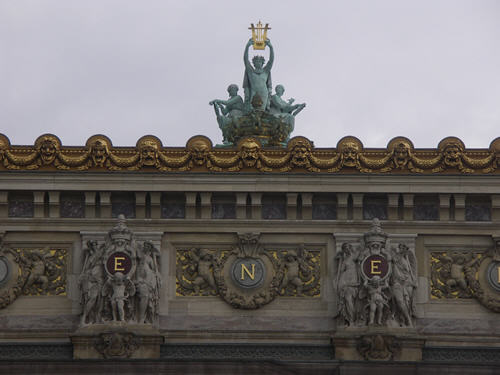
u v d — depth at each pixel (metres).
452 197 82.38
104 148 82.19
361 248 81.56
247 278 81.62
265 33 90.44
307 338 80.94
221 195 82.31
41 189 81.75
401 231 82.25
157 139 82.62
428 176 82.25
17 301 81.31
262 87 88.69
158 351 79.75
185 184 82.00
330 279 81.88
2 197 81.94
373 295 80.12
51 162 82.06
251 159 82.25
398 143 82.50
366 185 82.19
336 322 81.12
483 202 82.75
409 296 80.88
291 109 89.00
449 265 82.06
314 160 82.25
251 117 87.25
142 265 80.88
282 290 81.75
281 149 82.56
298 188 82.06
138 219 82.00
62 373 77.38
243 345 80.69
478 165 82.38
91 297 80.06
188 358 78.06
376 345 79.25
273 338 80.94
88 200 82.00
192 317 81.19
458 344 80.75
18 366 77.31
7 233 82.00
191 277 81.88
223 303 81.62
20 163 81.94
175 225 82.12
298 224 82.19
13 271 81.56
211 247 82.31
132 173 82.00
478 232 82.31
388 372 77.88
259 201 82.19
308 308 81.50
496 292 81.75
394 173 82.25
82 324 79.94
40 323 80.81
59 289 81.50
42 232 82.06
